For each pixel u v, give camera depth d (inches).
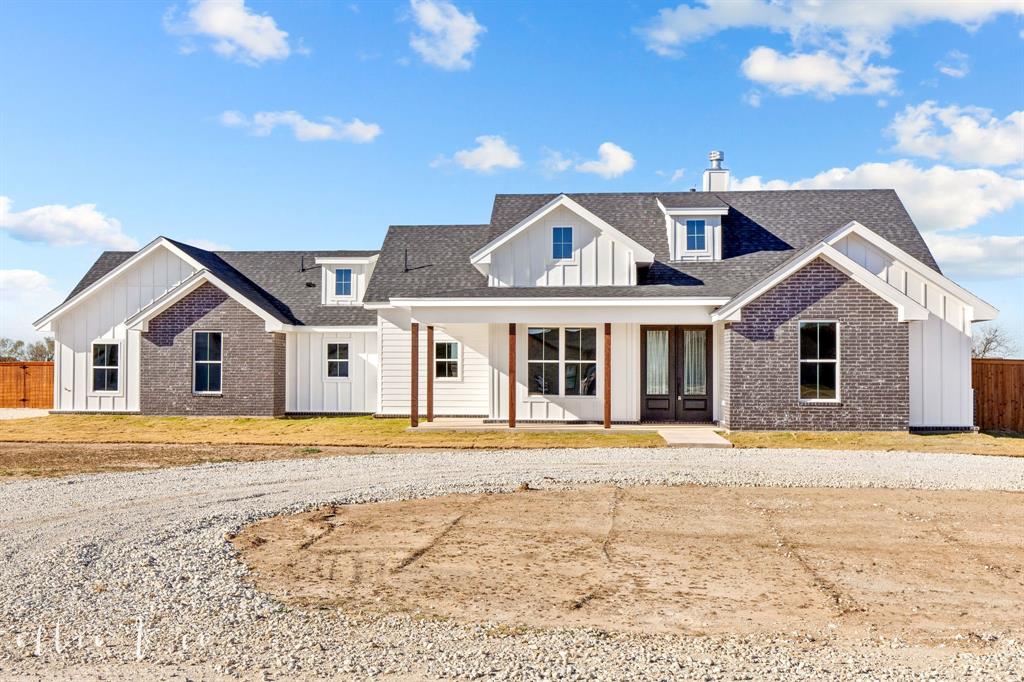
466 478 475.5
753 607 241.6
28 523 349.7
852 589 258.8
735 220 878.4
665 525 348.8
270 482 465.7
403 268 928.3
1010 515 368.5
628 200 938.1
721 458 558.6
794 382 684.7
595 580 268.7
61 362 925.2
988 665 198.4
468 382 859.4
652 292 737.6
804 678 190.1
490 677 190.2
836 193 908.0
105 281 912.9
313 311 960.9
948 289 709.3
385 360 882.8
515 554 301.4
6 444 676.7
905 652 207.0
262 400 883.4
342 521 359.3
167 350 892.0
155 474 496.1
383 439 686.5
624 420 770.2
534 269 784.9
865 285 678.5
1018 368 768.3
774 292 687.7
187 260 913.5
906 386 677.9
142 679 189.0
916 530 338.3
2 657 202.7
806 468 507.2
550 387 781.3
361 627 224.4
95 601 246.7
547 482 461.4
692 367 778.8
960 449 609.0
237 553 303.6
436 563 289.1
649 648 208.7
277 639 215.2
